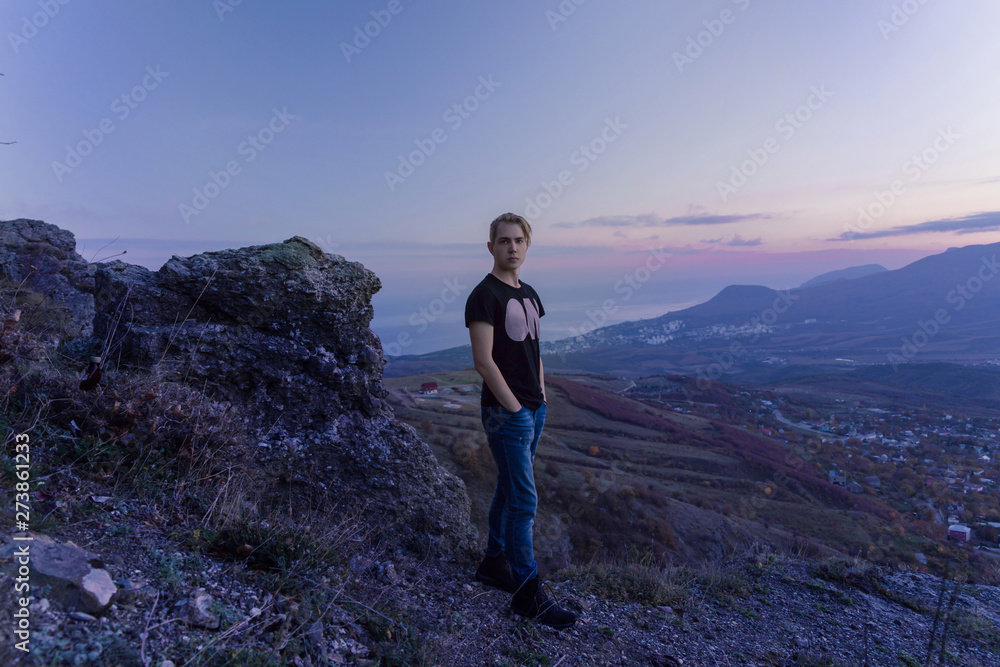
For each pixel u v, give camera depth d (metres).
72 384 2.65
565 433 53.31
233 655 1.50
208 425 2.84
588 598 3.22
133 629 1.46
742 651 2.95
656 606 3.32
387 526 3.29
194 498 2.50
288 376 3.34
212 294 3.15
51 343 3.21
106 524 2.04
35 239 5.11
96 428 2.51
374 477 3.39
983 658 3.39
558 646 2.52
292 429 3.35
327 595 2.14
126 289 3.17
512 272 2.78
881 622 3.71
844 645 3.26
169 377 3.01
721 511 32.16
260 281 3.18
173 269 3.13
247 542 2.25
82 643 1.29
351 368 3.54
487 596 2.86
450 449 24.03
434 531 3.45
